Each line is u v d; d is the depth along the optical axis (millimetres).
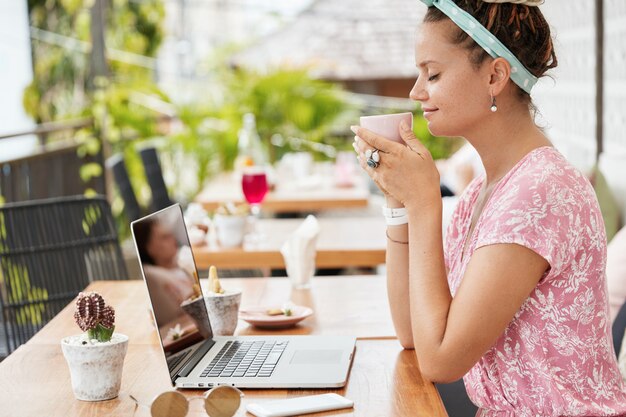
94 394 1617
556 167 1639
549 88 5910
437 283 1654
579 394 1646
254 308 2225
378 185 1735
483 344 1577
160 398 1454
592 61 4602
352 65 10227
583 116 4871
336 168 5527
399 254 1934
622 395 1699
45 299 3098
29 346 1979
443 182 6406
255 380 1677
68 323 2176
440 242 1682
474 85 1678
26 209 3102
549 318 1630
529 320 1641
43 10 8750
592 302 1642
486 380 1713
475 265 1591
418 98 1734
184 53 10531
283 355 1839
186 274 1910
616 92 4195
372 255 3164
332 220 3809
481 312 1562
